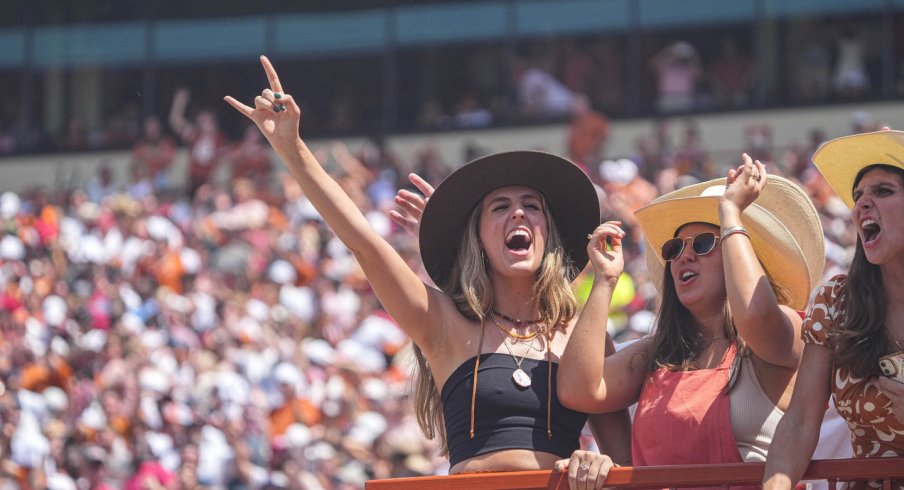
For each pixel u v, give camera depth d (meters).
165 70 65.50
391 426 26.53
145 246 44.72
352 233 10.56
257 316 34.62
